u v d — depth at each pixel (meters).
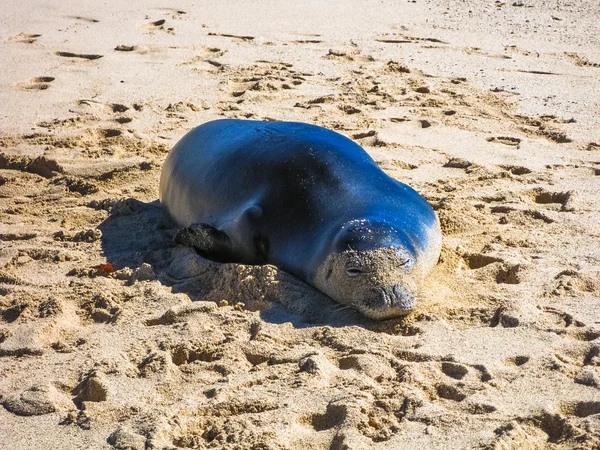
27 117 40.28
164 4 63.97
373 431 17.33
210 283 24.39
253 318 22.27
